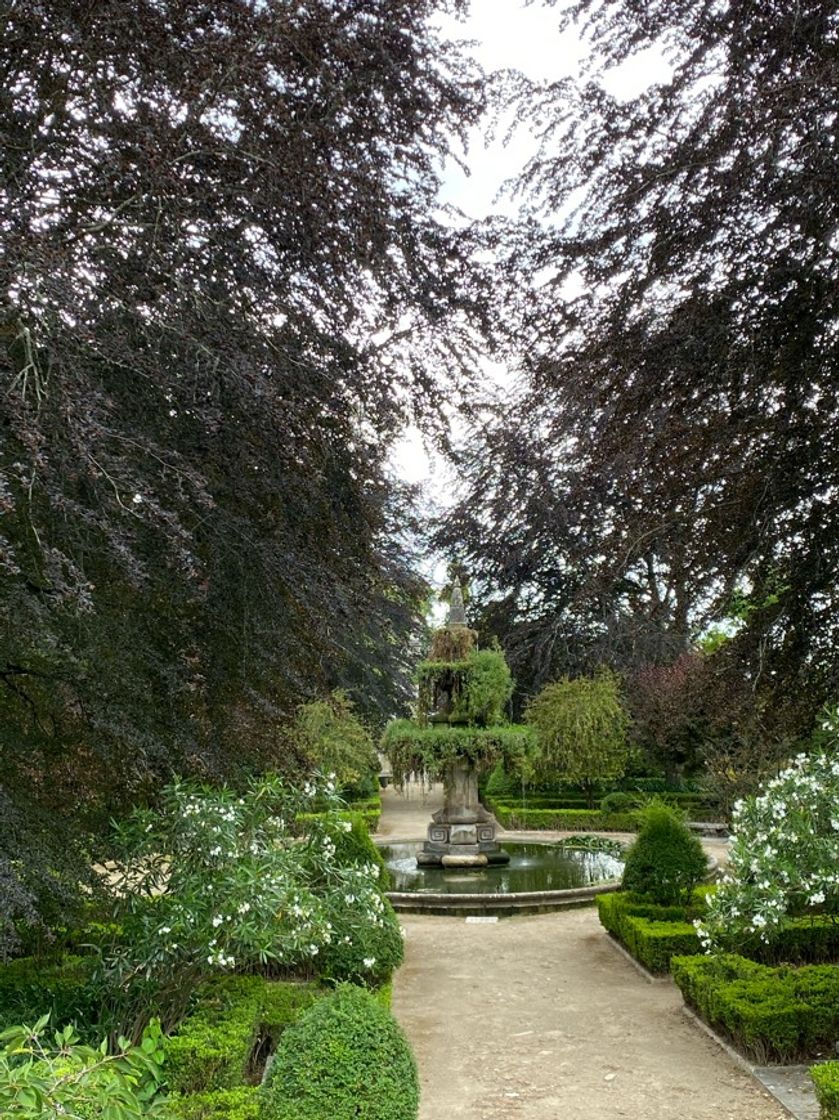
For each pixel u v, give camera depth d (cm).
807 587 628
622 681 2120
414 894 1035
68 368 367
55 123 443
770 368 616
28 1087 204
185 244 457
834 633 647
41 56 428
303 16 463
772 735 690
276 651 504
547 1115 455
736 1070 516
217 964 446
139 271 427
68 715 471
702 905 848
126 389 453
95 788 511
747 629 659
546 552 2231
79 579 345
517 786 2400
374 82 511
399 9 517
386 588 624
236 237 492
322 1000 390
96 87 417
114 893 475
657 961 738
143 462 434
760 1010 522
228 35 451
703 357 598
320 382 501
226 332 445
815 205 529
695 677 727
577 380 646
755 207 581
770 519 622
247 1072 474
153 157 404
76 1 411
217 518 473
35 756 481
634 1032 596
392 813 2484
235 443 479
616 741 1981
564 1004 667
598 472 668
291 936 450
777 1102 459
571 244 644
